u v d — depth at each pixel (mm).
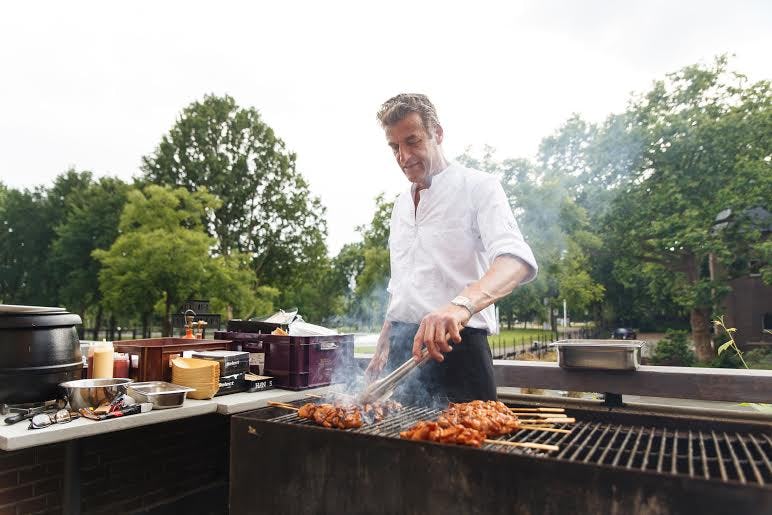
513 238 1810
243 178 27766
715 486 1001
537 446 1419
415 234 2199
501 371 3104
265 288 20031
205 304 3486
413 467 1312
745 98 17094
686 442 1590
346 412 1653
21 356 1914
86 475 2873
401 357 2188
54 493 2727
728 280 16484
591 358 2756
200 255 17656
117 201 27516
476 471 1230
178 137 26625
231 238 27297
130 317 23500
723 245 14820
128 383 2049
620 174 18391
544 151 19969
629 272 17859
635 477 1069
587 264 18000
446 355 2012
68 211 29547
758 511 962
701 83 17484
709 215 15461
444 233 2059
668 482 1042
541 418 1842
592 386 2803
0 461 2496
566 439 1595
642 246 17625
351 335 2949
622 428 1698
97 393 1912
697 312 16547
